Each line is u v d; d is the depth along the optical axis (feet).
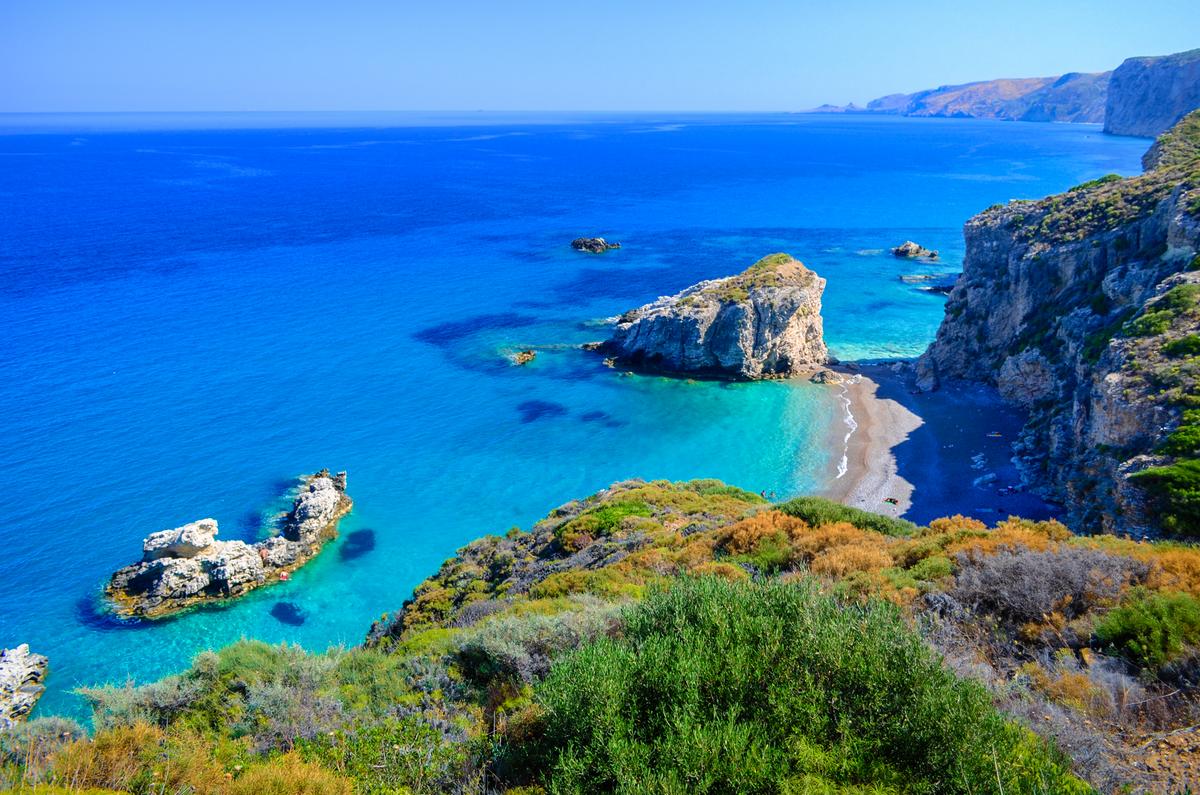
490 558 120.37
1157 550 56.44
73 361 243.60
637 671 36.58
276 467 184.85
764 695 34.47
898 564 63.57
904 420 205.98
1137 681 39.14
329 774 35.63
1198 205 161.99
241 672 53.72
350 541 159.22
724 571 69.31
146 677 117.08
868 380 238.68
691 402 226.79
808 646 36.24
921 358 241.76
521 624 54.34
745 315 238.27
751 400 227.40
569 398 229.86
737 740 30.76
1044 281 205.26
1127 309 157.69
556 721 35.42
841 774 30.50
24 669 114.93
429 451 196.85
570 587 74.43
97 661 120.26
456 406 223.30
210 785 35.50
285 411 215.72
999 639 46.24
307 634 129.70
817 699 33.63
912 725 31.50
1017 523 73.10
